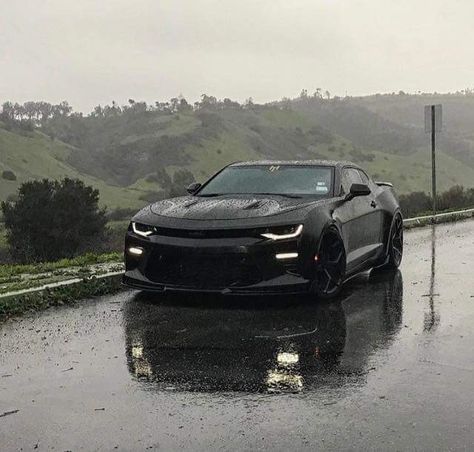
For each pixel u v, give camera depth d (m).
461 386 3.98
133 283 6.63
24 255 31.98
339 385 4.03
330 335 5.32
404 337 5.23
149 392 3.96
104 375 4.31
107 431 3.36
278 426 3.38
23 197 39.00
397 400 3.75
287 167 7.92
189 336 5.32
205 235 6.27
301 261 6.32
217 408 3.66
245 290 6.20
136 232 6.64
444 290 7.33
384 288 7.50
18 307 6.32
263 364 4.52
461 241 12.35
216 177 8.02
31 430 3.39
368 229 8.02
